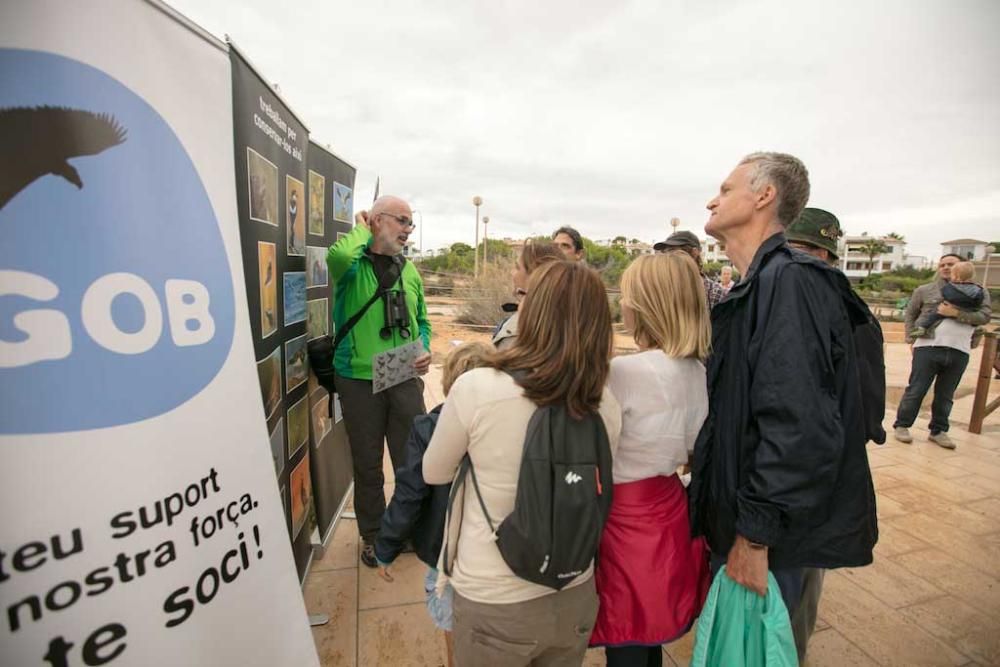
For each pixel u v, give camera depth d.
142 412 0.93
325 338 2.51
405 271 2.52
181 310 1.04
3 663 0.74
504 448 1.05
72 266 0.82
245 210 1.60
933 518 3.16
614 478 1.34
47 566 0.78
